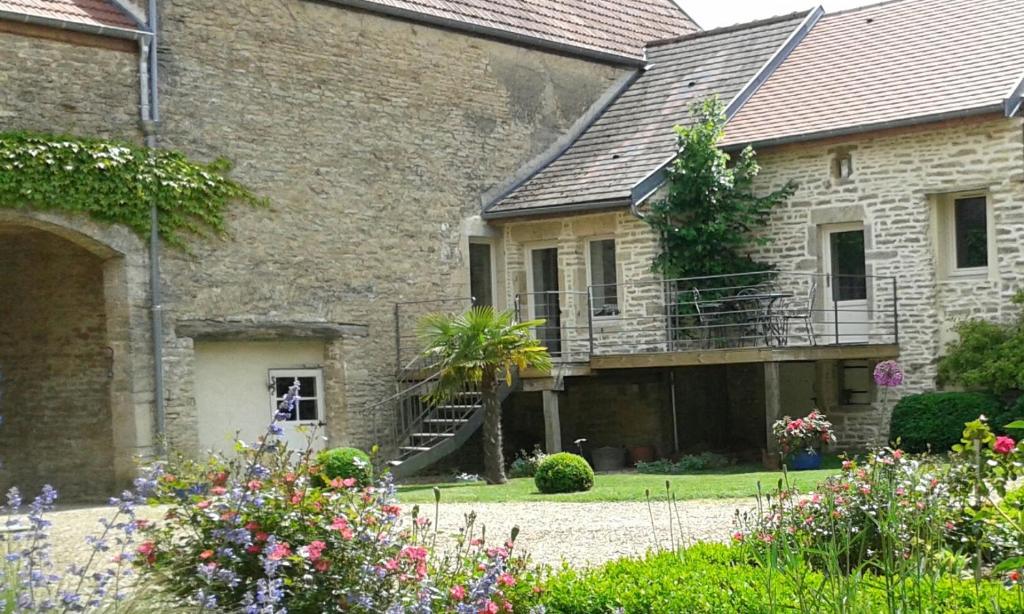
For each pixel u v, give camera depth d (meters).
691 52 21.20
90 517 12.36
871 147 17.59
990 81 17.02
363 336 17.25
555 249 19.14
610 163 18.97
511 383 16.27
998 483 7.57
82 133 14.45
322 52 16.91
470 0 19.19
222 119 15.77
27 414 16.28
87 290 15.70
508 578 6.16
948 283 17.25
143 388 14.88
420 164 18.06
